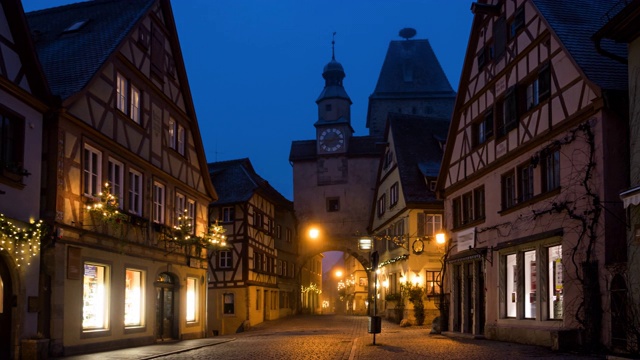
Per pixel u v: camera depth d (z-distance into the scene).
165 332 21.62
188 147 23.89
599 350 13.95
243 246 38.22
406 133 37.12
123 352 16.11
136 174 19.34
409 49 68.44
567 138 15.45
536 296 17.05
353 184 48.00
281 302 45.34
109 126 17.38
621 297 13.30
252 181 39.88
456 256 22.94
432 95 65.12
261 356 14.66
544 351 14.75
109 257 17.23
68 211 15.29
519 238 18.00
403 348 16.16
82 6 20.91
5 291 13.70
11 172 13.30
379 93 65.88
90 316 16.50
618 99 14.03
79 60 17.12
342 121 48.41
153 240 20.19
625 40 13.37
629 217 13.03
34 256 14.34
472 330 21.86
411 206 32.94
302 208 48.59
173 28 22.14
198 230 24.81
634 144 13.03
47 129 14.94
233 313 37.94
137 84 19.34
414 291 31.78
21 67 14.29
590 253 14.39
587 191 14.46
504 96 19.16
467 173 22.30
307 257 48.50
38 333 14.29
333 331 27.94
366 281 56.62
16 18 13.88
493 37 20.11
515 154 18.36
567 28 16.16
